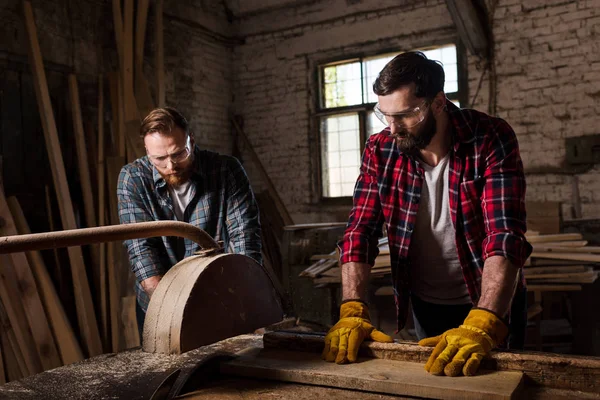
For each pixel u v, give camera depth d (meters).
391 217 1.65
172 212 1.99
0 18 3.92
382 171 1.66
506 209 1.43
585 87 5.06
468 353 1.18
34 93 4.14
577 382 1.12
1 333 3.07
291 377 1.23
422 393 1.10
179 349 1.22
